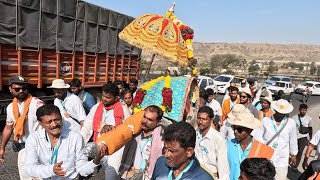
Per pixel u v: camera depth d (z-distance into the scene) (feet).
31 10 29.50
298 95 109.81
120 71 45.93
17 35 28.27
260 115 20.22
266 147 12.03
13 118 14.70
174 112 13.58
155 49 13.61
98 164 10.07
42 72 31.53
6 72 27.61
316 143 17.81
